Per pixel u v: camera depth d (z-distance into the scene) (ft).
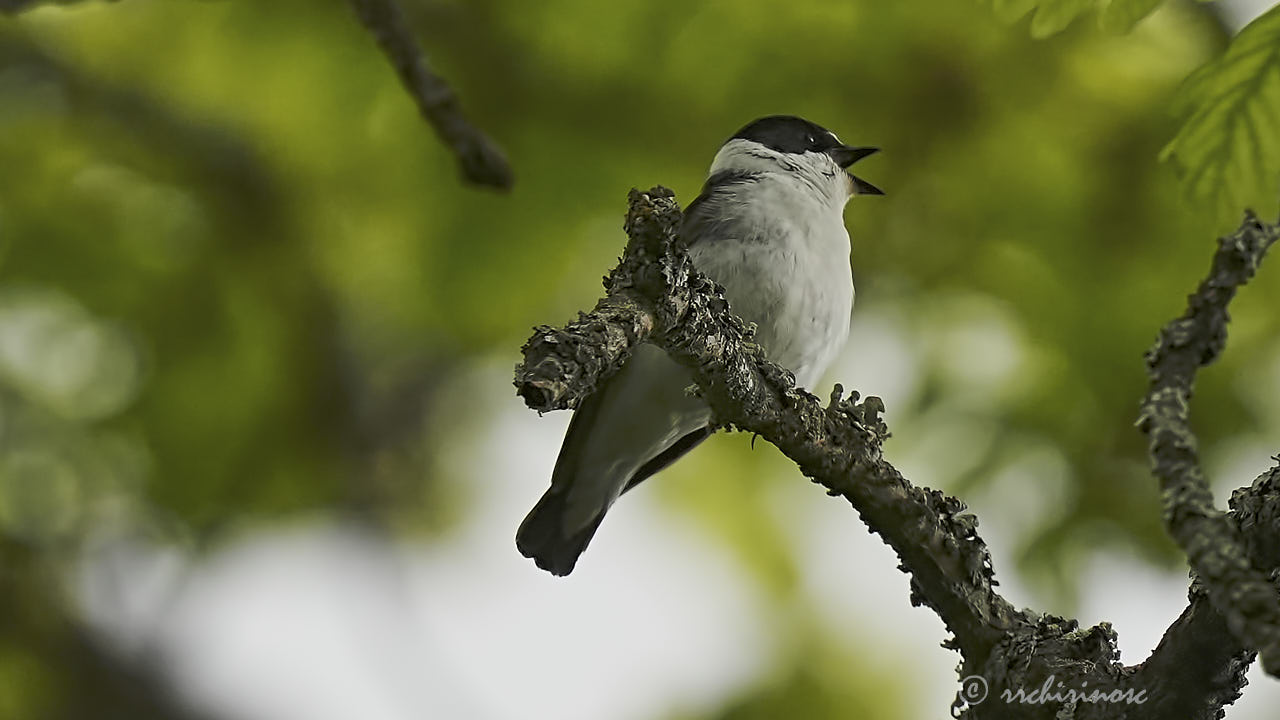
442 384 40.60
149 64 36.60
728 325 18.86
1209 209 16.46
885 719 37.09
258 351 38.19
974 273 33.50
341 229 36.22
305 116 34.76
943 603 18.63
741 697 37.42
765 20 33.04
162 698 41.22
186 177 36.94
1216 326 14.69
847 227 34.19
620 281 17.87
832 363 32.55
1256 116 16.20
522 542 30.66
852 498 19.16
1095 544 32.32
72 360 37.73
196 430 38.29
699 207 31.68
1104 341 32.50
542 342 16.20
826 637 37.76
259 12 33.94
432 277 34.30
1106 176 32.53
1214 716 16.51
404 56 21.35
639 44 33.53
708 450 37.83
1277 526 15.42
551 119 33.96
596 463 30.73
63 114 36.78
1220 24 31.71
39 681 40.60
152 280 37.55
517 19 33.88
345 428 39.14
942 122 33.04
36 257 36.83
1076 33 32.14
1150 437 14.15
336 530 40.52
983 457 32.83
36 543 39.22
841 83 33.09
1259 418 32.22
